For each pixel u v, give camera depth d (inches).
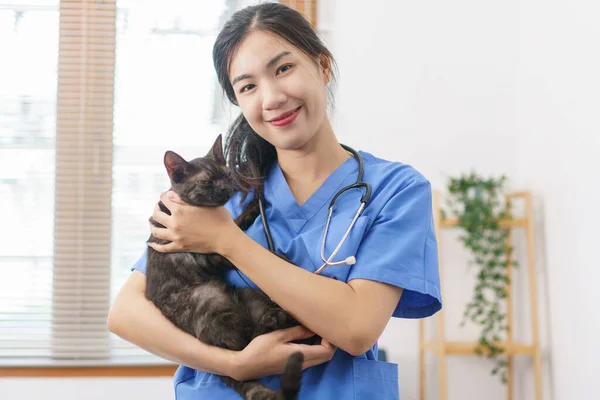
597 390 96.8
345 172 49.3
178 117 117.1
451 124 119.6
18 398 108.9
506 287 119.0
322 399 43.4
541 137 113.7
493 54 121.4
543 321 113.7
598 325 96.7
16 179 113.5
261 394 41.5
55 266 112.5
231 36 46.2
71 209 113.9
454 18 120.7
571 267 104.4
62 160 114.1
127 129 115.8
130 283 49.6
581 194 101.3
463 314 118.5
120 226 114.4
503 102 121.3
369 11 118.6
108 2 116.3
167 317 46.3
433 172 118.8
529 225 111.8
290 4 115.4
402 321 116.2
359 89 118.0
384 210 46.5
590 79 98.8
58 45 115.2
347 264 44.3
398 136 118.3
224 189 49.3
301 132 45.3
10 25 115.0
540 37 114.3
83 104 115.0
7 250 112.2
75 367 110.2
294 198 48.8
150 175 115.7
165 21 117.8
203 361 43.1
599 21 96.5
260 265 42.3
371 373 44.3
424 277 45.3
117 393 110.4
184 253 48.1
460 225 112.6
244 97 45.8
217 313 44.9
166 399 111.0
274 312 44.4
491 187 114.2
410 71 119.1
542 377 113.3
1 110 114.1
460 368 118.0
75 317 112.0
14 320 110.9
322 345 42.8
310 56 46.2
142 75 116.7
